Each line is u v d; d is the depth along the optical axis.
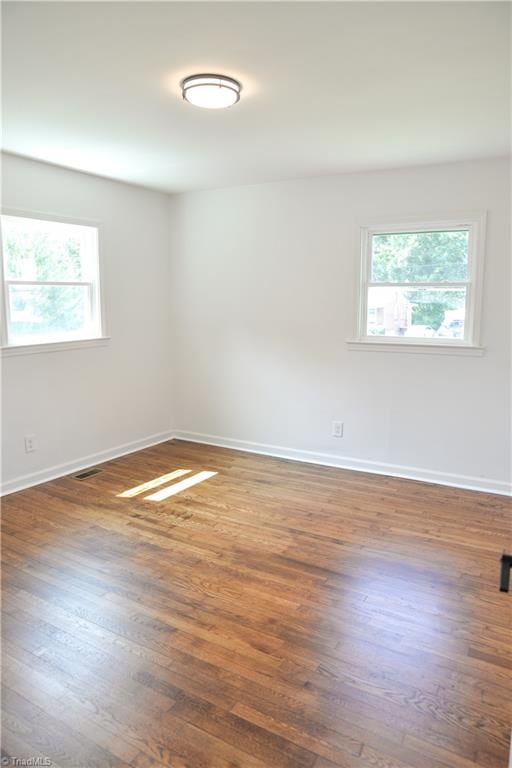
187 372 5.39
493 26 1.92
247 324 4.95
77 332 4.47
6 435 3.91
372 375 4.41
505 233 3.79
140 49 2.11
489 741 1.75
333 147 3.48
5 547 3.11
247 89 2.50
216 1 1.75
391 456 4.42
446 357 4.09
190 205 5.10
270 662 2.13
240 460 4.83
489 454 4.04
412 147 3.49
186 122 2.98
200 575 2.80
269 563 2.93
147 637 2.28
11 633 2.31
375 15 1.84
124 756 1.69
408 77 2.37
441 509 3.69
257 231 4.76
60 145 3.45
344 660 2.14
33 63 2.23
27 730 1.79
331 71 2.31
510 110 2.79
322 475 4.42
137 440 5.14
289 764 1.66
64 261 4.30
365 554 3.03
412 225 4.11
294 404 4.81
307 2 1.76
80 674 2.05
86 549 3.09
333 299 4.49
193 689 1.98
